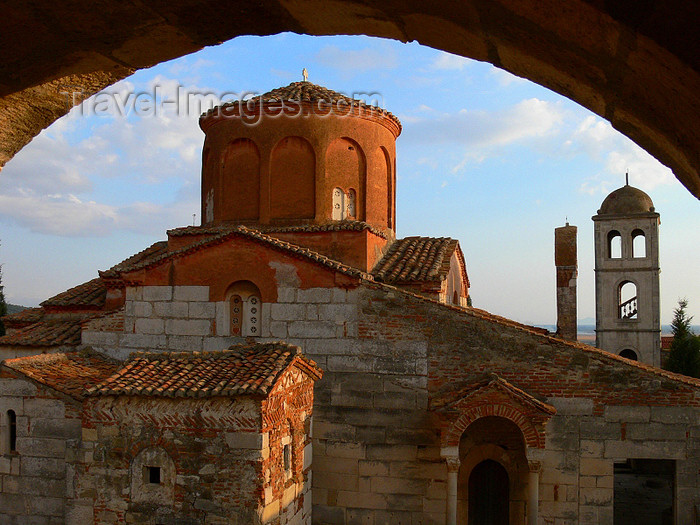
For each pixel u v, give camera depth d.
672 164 3.38
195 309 17.20
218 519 12.03
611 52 2.90
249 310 17.06
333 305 16.30
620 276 38.69
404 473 15.52
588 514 14.70
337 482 15.78
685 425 14.54
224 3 3.71
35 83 4.23
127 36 3.96
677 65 2.62
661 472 26.27
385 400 15.77
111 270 19.06
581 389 14.96
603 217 39.31
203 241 17.16
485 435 15.60
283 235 18.62
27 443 15.30
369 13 3.69
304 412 14.57
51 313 20.56
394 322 15.93
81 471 12.93
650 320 37.84
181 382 12.80
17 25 3.64
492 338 15.44
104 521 12.68
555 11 2.84
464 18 3.36
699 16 2.39
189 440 12.40
